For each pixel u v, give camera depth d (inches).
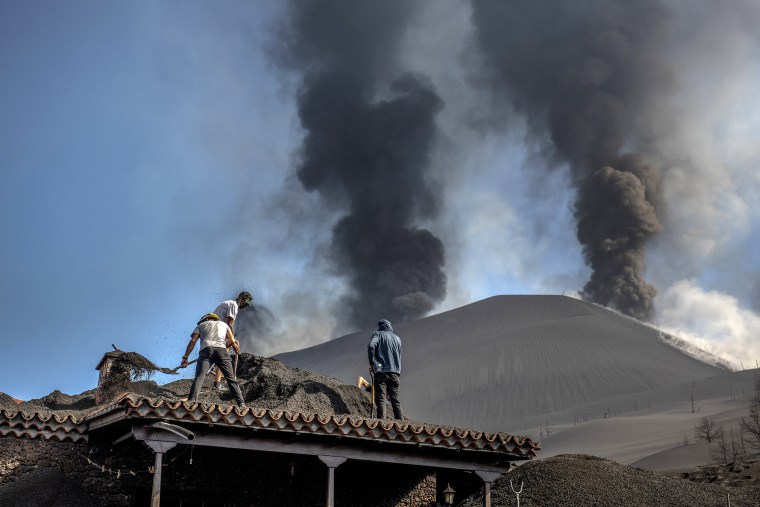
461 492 710.5
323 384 773.9
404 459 574.6
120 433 580.7
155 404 494.3
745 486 1139.3
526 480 1046.4
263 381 778.8
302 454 565.0
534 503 965.8
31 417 570.9
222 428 524.1
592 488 987.9
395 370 687.1
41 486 563.8
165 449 500.7
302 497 620.7
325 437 549.3
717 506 966.4
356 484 644.7
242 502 603.5
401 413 682.8
